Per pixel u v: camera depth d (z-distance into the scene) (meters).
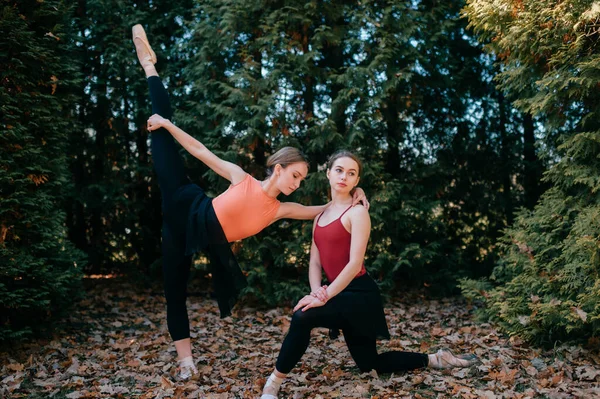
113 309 4.99
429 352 3.55
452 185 6.30
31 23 4.02
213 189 5.48
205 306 5.21
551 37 3.55
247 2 5.30
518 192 6.33
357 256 2.60
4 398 2.76
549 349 3.49
